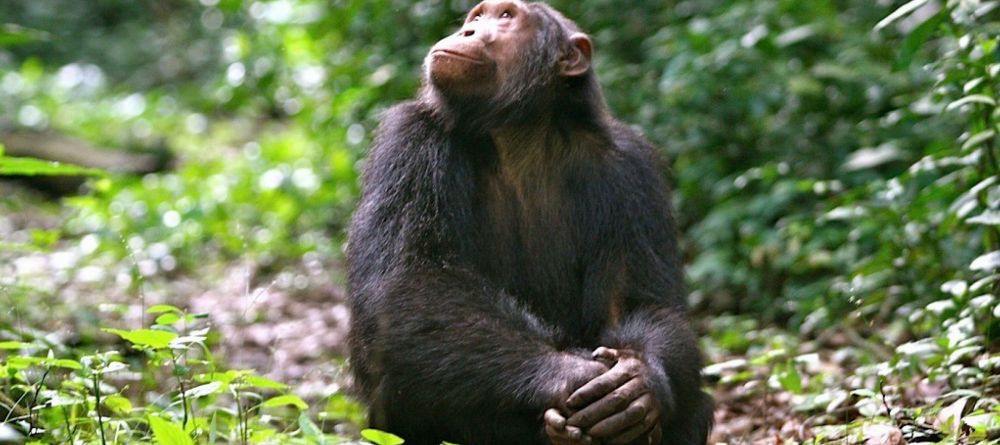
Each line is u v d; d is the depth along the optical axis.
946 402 10.31
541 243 10.03
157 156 30.42
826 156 17.34
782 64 17.70
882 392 9.73
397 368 8.95
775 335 14.31
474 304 9.03
